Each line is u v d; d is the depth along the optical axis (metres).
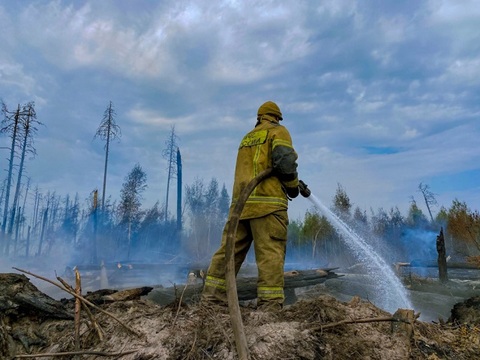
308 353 2.13
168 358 2.12
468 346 2.74
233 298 2.10
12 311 3.14
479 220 15.84
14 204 24.86
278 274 3.01
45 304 3.24
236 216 2.41
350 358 2.24
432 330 2.92
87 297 4.34
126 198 30.36
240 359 1.92
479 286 8.98
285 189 3.28
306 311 2.72
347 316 2.71
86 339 2.62
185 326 2.42
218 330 2.33
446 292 8.08
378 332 2.62
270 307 2.82
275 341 2.19
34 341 3.00
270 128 3.37
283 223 3.15
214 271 3.20
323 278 7.09
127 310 3.05
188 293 5.51
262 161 3.25
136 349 2.23
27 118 25.22
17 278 3.42
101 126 26.25
